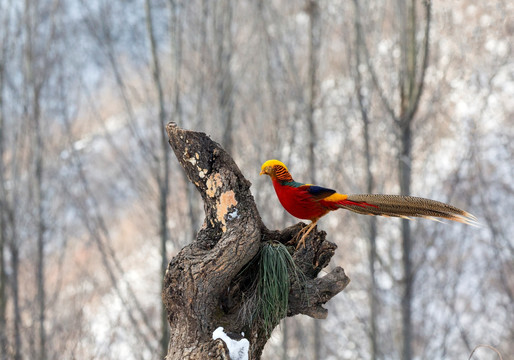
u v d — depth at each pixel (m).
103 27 16.41
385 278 17.98
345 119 17.06
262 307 4.95
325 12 17.66
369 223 15.66
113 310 17.16
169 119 15.98
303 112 17.50
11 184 16.83
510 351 17.11
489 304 17.98
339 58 18.84
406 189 14.37
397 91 15.29
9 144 17.64
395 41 14.80
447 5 16.91
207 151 5.06
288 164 17.30
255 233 4.86
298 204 5.07
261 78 17.44
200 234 5.07
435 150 18.11
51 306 15.73
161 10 17.09
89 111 22.53
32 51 17.69
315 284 5.05
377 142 16.17
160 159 15.12
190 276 4.72
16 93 17.53
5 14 17.64
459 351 17.45
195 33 16.05
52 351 13.84
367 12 15.73
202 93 15.93
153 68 15.47
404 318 14.86
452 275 17.73
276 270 4.98
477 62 17.92
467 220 4.85
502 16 17.25
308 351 18.70
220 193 5.00
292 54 17.73
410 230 15.16
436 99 16.53
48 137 18.11
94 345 13.42
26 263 18.12
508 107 20.02
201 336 4.68
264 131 17.23
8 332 15.10
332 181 17.41
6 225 16.33
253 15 17.41
